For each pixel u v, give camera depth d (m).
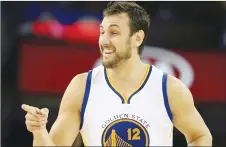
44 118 8.11
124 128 8.67
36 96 20.19
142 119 8.71
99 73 9.05
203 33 21.31
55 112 20.05
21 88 20.19
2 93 20.19
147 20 9.06
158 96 8.84
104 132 8.69
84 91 8.94
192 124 8.95
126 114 8.73
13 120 20.34
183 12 21.72
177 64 20.39
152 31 20.97
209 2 21.77
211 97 20.23
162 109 8.80
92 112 8.80
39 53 20.14
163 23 21.23
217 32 21.44
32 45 20.22
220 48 20.47
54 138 8.67
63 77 20.08
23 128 20.53
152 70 9.07
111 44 8.59
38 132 8.09
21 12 21.14
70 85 9.12
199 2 21.75
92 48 20.16
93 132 8.75
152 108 8.77
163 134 8.73
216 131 20.38
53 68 20.08
